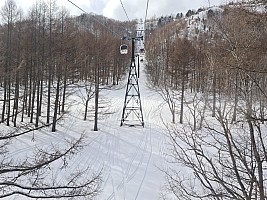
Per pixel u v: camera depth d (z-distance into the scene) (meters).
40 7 36.31
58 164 17.28
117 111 38.47
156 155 20.86
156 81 56.25
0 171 6.01
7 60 11.02
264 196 4.01
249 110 3.95
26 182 9.77
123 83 64.25
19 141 21.48
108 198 13.94
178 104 37.94
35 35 30.45
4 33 27.17
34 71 28.20
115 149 22.33
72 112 36.00
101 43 35.41
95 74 30.64
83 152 20.84
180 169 16.41
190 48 33.50
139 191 14.95
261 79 4.04
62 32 29.17
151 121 32.62
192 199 8.36
